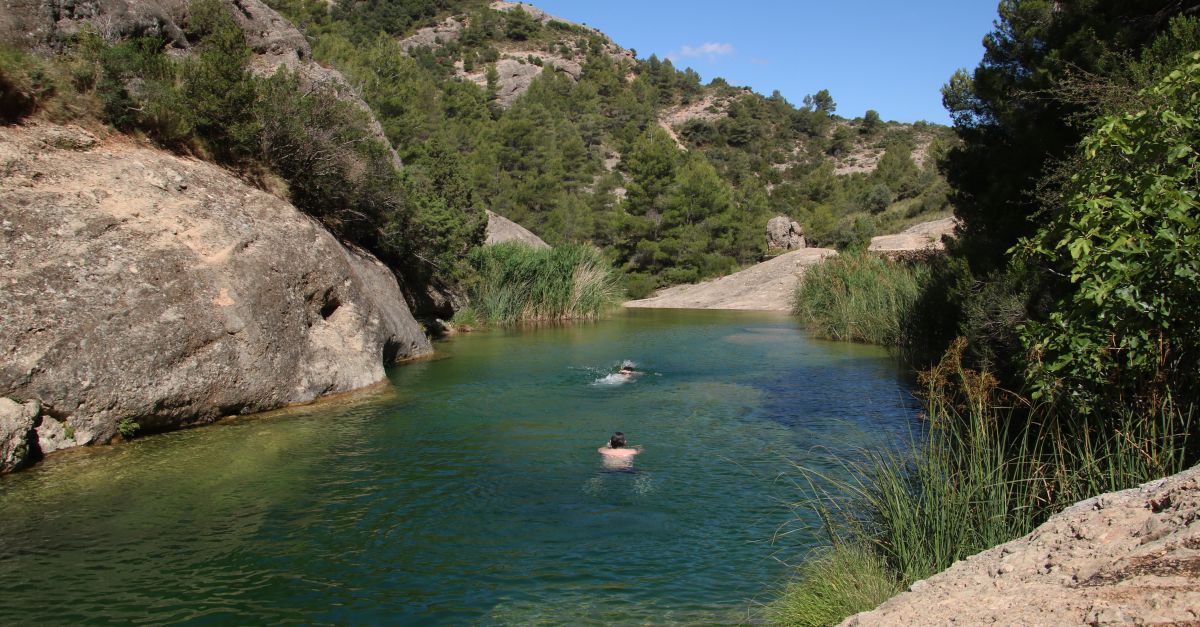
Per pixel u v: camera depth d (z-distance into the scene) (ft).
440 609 17.69
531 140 206.90
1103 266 18.30
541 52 476.13
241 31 50.55
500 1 542.98
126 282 33.60
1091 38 40.68
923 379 23.18
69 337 30.78
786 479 27.22
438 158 86.79
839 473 27.71
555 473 28.25
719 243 159.84
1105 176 20.31
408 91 123.54
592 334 78.38
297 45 73.10
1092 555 12.32
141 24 53.31
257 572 19.70
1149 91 20.54
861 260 89.20
